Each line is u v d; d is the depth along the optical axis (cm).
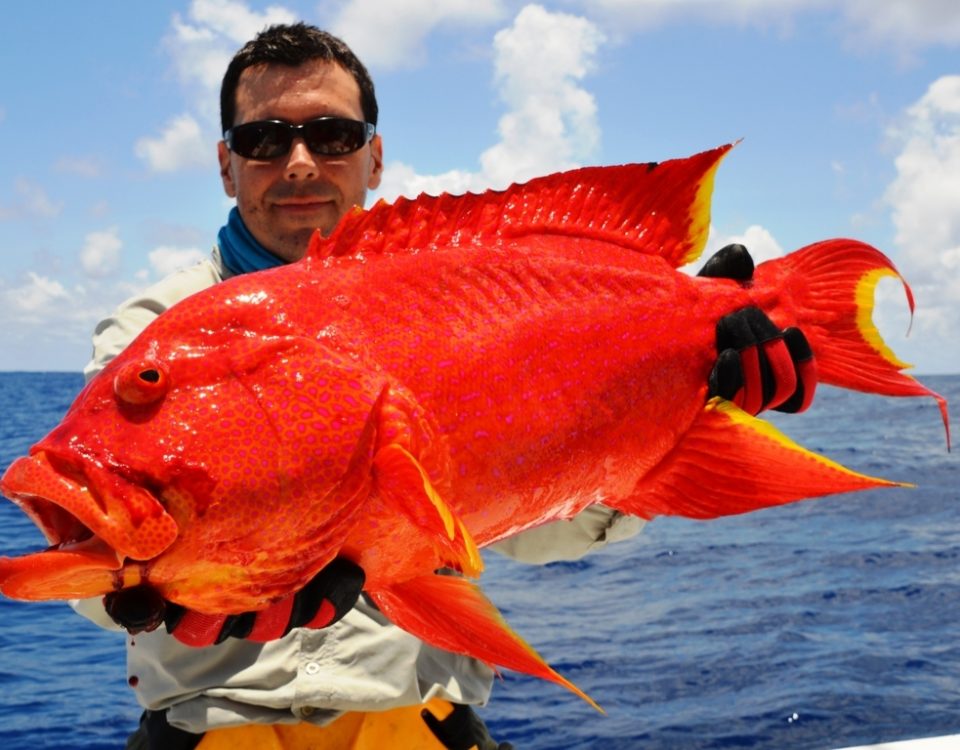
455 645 78
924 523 483
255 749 100
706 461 91
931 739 137
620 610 326
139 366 69
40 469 67
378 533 74
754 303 98
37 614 334
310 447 71
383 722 104
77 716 231
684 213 96
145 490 67
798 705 229
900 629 294
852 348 102
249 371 71
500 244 85
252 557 70
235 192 118
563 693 240
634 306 90
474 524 81
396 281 79
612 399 87
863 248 103
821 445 923
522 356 82
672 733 214
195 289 111
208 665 100
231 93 114
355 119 114
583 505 90
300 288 75
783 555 414
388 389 74
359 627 102
